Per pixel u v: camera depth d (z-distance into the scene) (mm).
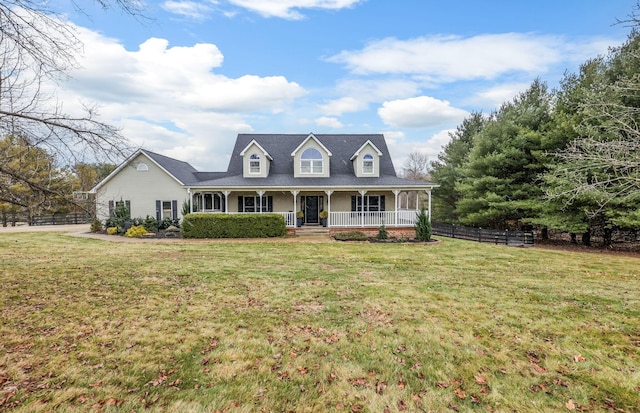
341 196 21703
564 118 16922
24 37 5145
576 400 3465
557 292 7484
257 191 19859
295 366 4105
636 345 4766
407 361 4258
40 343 4613
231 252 13023
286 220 19250
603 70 15797
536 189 18125
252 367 4070
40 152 5707
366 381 3795
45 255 11906
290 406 3330
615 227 16766
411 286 7930
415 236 18078
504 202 19000
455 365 4164
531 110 19484
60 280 8102
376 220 19625
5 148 5395
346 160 23125
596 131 13883
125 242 16203
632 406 3369
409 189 19562
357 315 5898
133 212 22312
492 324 5500
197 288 7547
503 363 4219
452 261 11500
